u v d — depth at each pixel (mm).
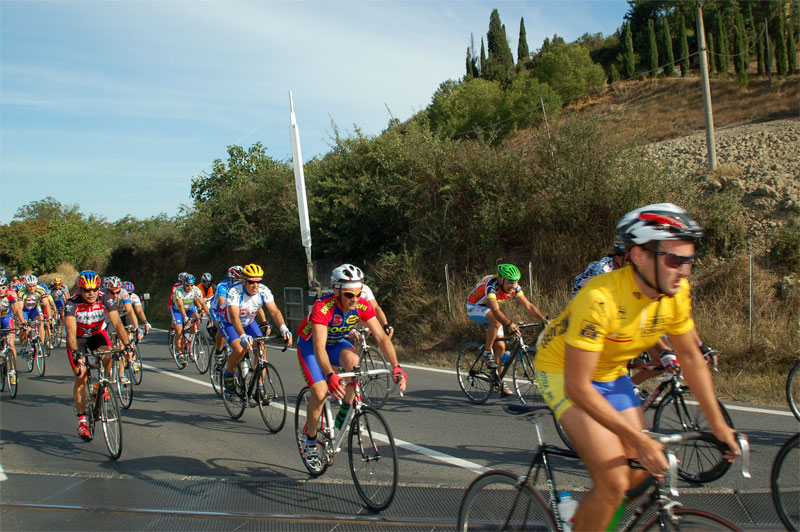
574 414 2168
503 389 5957
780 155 11539
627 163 10258
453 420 5566
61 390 8672
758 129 15961
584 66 33156
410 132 13922
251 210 18156
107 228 50625
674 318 2201
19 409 7438
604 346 2219
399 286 11641
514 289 5664
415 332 10586
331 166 15016
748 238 8812
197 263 22172
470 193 12016
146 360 11156
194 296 9891
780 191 9609
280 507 3756
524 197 11258
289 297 14711
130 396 6891
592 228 10172
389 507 3631
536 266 10430
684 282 2215
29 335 10227
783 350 6402
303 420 4797
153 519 3691
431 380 7539
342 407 4043
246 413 6484
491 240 11156
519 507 2463
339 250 14648
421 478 4117
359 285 3721
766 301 7398
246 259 18938
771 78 26766
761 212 9273
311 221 15188
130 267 27406
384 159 13820
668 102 27125
